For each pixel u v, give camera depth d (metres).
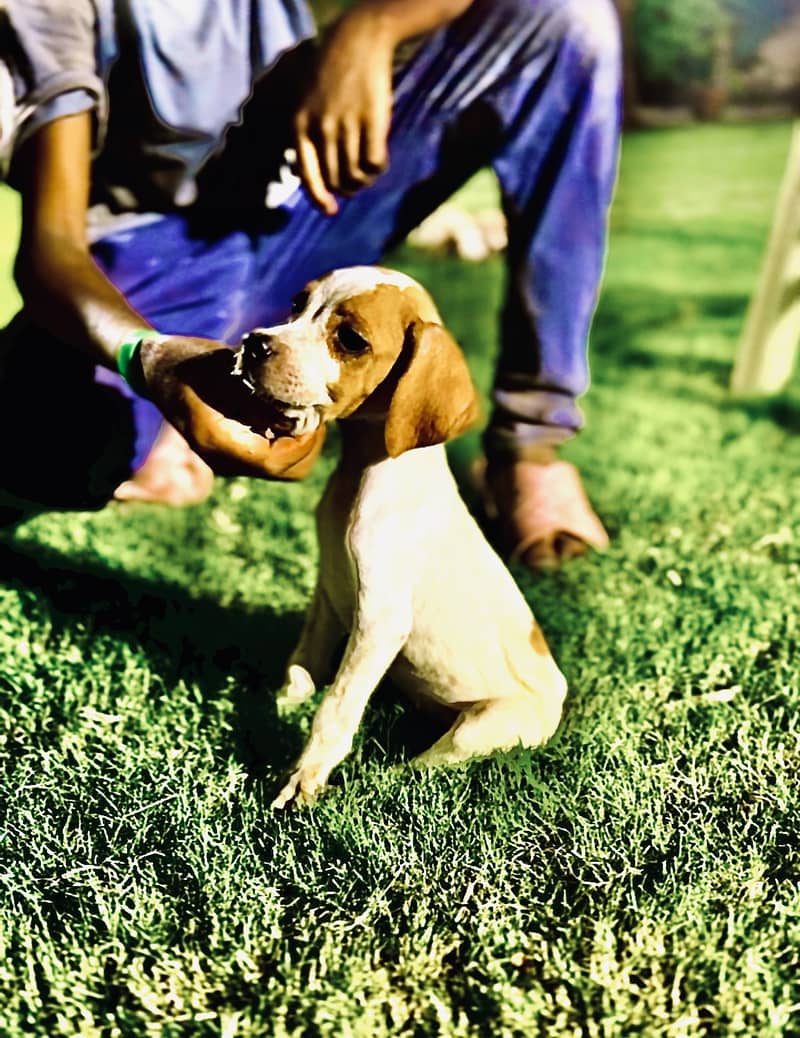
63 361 1.22
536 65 1.25
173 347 0.97
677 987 0.81
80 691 1.09
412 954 0.84
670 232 3.10
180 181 1.25
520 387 1.38
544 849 0.93
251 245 1.30
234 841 0.92
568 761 1.01
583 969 0.83
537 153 1.29
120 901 0.86
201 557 1.35
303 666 1.08
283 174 1.27
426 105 1.27
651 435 1.75
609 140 1.28
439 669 0.99
